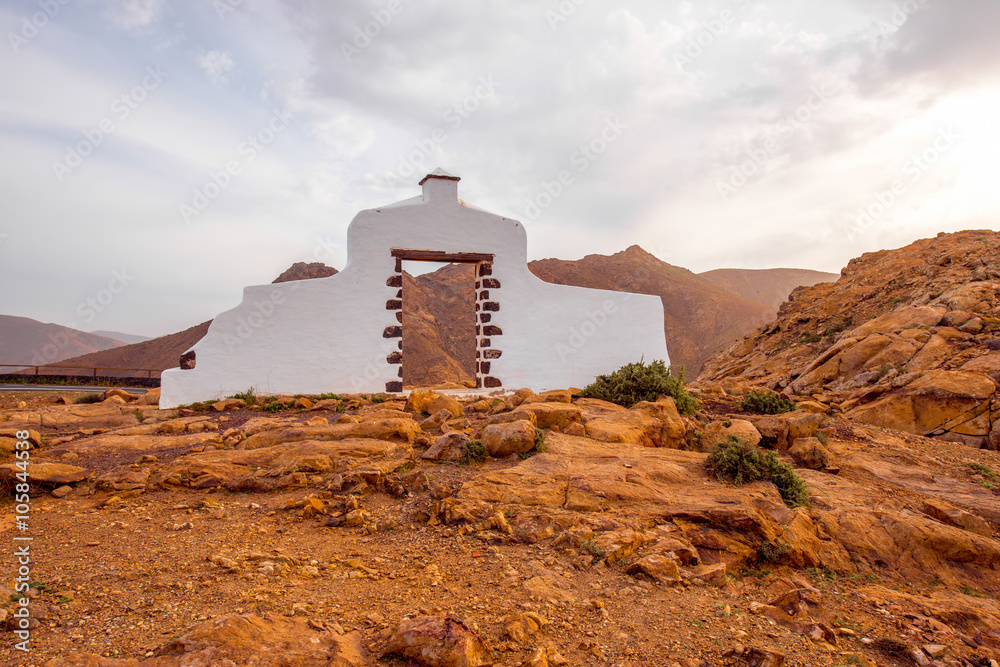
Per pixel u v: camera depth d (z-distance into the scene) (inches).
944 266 976.9
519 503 314.7
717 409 608.4
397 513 311.6
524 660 183.6
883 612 263.0
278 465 360.8
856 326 989.8
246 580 231.3
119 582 225.0
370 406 557.9
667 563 257.1
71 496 328.5
